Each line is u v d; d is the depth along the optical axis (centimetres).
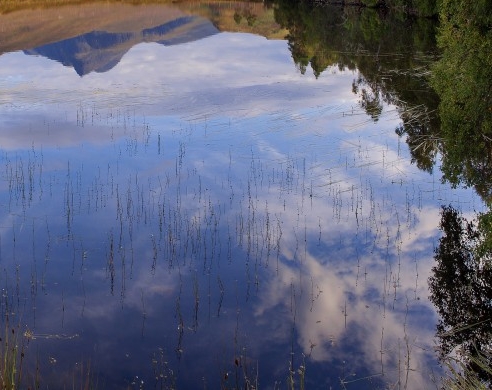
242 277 1259
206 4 9038
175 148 2042
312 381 956
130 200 1584
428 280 1245
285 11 7112
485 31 1952
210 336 1070
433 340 1055
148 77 3164
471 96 1912
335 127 2300
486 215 1311
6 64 3506
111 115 2397
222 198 1647
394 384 940
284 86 2966
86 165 1867
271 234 1445
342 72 3319
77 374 956
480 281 1237
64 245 1379
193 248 1365
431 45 3950
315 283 1240
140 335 1067
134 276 1257
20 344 1016
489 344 1038
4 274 1252
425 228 1475
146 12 7588
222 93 2802
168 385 943
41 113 2412
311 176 1817
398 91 2803
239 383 948
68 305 1148
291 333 1077
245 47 4478
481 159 1859
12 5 6400
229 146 2077
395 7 5722
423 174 1827
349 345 1043
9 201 1595
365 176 1816
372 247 1386
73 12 6638
